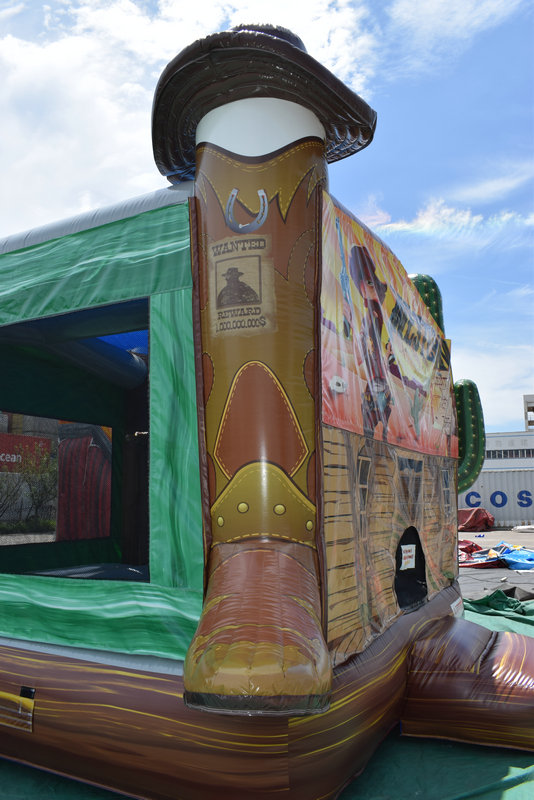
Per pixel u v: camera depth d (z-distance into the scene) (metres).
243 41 2.34
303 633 1.93
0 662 2.81
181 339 2.58
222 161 2.53
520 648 3.26
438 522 4.41
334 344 2.67
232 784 2.12
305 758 2.14
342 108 2.66
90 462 5.47
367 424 3.05
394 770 2.78
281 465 2.30
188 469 2.49
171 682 2.35
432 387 4.56
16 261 3.14
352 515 2.73
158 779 2.30
